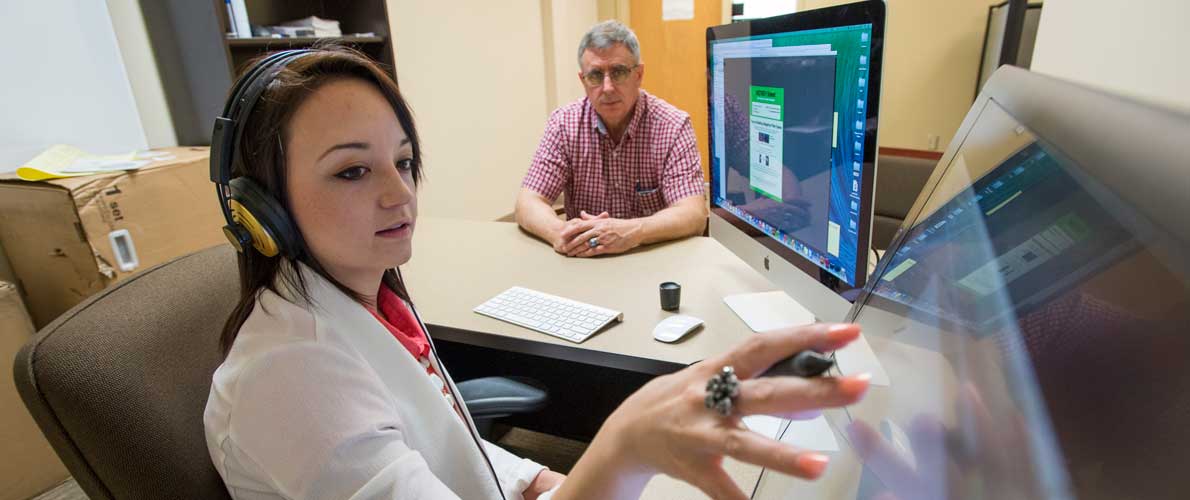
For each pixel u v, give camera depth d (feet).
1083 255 0.81
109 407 1.96
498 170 12.59
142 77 6.80
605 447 1.26
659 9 13.78
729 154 4.02
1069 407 0.77
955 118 13.05
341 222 2.00
